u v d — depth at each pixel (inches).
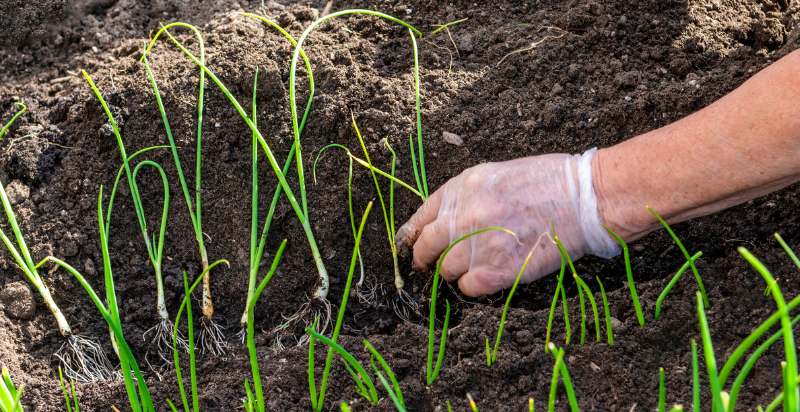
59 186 44.1
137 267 43.2
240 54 45.0
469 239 40.2
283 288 43.1
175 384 40.0
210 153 43.9
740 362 37.4
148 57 45.9
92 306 42.6
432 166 43.3
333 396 39.0
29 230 43.3
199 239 42.7
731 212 41.8
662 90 43.1
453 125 43.5
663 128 38.7
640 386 37.7
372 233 43.3
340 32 45.9
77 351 41.4
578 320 39.4
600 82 43.9
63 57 48.1
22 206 43.8
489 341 39.4
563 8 46.2
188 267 43.3
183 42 46.4
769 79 36.2
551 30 45.4
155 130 44.2
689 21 45.1
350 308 42.9
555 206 39.6
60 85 46.8
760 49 44.3
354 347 40.2
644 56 44.4
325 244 43.3
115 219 43.7
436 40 45.9
